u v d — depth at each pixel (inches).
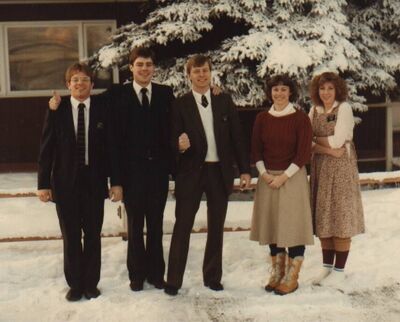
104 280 211.3
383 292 198.5
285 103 193.3
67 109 188.2
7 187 367.2
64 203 188.4
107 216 255.3
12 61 427.2
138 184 192.1
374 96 416.2
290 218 191.5
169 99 197.0
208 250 200.7
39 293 199.3
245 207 258.2
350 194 197.2
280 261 200.7
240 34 366.0
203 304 189.5
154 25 354.0
